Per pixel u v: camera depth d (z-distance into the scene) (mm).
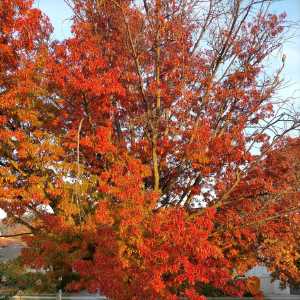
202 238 11219
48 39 15938
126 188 12234
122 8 14414
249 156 15172
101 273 11477
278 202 14672
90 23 15789
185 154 14734
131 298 11172
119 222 12023
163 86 15422
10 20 14023
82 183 13695
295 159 14711
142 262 11438
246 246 14562
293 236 14711
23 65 14328
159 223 11195
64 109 15266
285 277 16047
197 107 16031
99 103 14438
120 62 15289
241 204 14875
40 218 14000
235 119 16219
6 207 14305
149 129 15422
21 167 14852
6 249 39906
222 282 12695
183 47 16031
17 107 14438
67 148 14797
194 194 15703
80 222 13250
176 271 11234
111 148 13820
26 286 19359
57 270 14523
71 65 13914
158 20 15555
